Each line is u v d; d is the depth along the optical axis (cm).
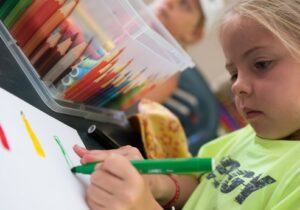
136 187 42
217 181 65
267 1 60
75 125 62
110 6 58
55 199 37
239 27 58
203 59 195
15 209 31
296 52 57
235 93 60
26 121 45
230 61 60
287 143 61
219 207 58
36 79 58
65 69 60
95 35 59
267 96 57
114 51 59
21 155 38
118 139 70
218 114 165
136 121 74
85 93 64
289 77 57
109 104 73
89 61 60
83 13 58
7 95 47
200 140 157
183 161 40
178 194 67
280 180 56
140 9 64
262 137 63
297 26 58
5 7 58
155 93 125
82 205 40
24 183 35
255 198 56
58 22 57
